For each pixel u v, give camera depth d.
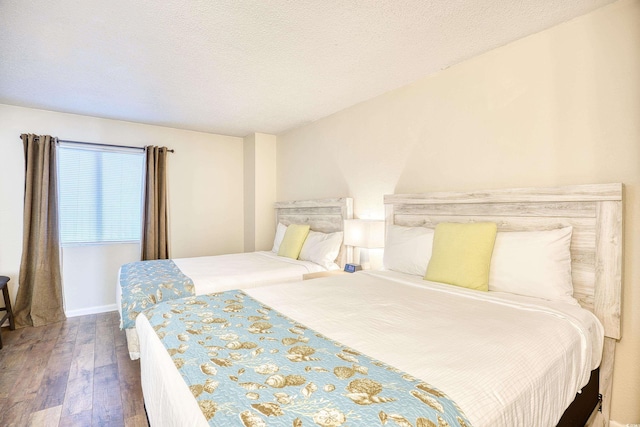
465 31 1.96
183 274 2.68
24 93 2.97
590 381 1.57
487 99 2.23
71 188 3.69
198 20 1.84
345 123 3.44
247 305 1.72
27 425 1.77
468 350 1.12
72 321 3.46
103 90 2.91
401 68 2.47
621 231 1.63
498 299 1.71
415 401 0.82
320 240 3.36
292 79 2.67
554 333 1.31
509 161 2.12
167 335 1.31
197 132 4.48
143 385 1.51
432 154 2.59
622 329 1.69
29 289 3.38
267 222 4.66
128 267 3.00
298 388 0.89
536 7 1.73
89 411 1.90
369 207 3.18
